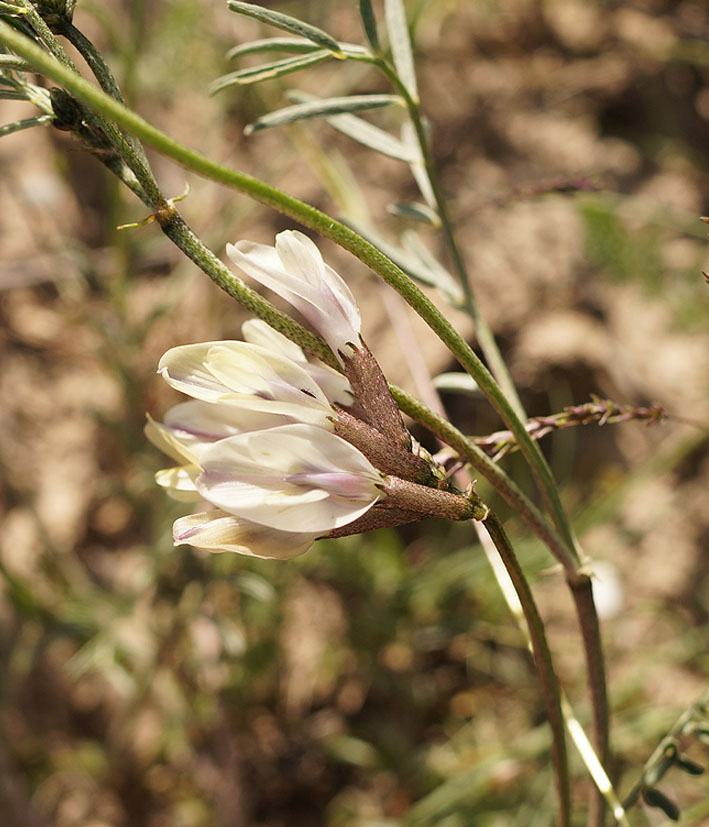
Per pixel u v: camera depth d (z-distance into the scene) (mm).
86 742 335
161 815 329
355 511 127
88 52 133
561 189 222
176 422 139
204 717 318
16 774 323
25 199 367
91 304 365
